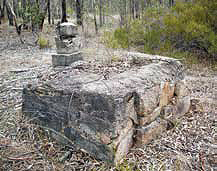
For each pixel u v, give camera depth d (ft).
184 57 21.58
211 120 10.71
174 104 10.21
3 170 7.07
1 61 19.95
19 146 8.00
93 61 12.18
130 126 7.93
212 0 20.89
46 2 32.32
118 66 10.97
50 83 8.81
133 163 7.61
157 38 22.45
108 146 7.21
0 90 12.82
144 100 7.96
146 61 11.52
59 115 8.36
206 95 14.05
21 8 31.17
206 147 8.73
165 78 9.54
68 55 15.42
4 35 33.14
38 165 7.39
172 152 8.32
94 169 7.27
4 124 9.26
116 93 7.29
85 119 7.65
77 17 38.83
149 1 30.32
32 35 33.27
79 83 8.46
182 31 21.61
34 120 9.24
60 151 8.18
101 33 34.37
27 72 16.19
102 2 43.50
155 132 8.98
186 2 23.79
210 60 21.75
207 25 20.85
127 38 24.00
